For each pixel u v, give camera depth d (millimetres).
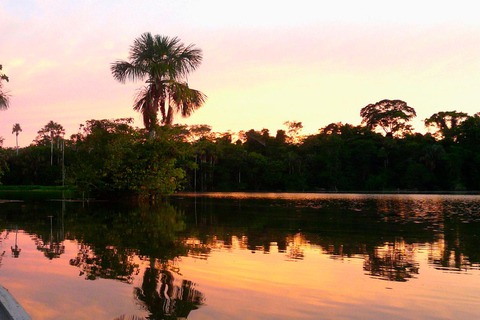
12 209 16297
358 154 80375
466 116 91438
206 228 9852
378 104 96875
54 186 75375
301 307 3762
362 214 14695
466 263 5719
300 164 81625
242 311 3627
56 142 107562
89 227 9914
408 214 14797
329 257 6145
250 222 11383
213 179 79875
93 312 3592
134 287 4406
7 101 21109
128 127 23844
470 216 13883
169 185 24609
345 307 3760
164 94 25453
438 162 73312
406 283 4629
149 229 9578
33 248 6828
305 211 16141
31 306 3760
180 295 4109
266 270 5234
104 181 23953
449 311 3666
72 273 5023
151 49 25188
